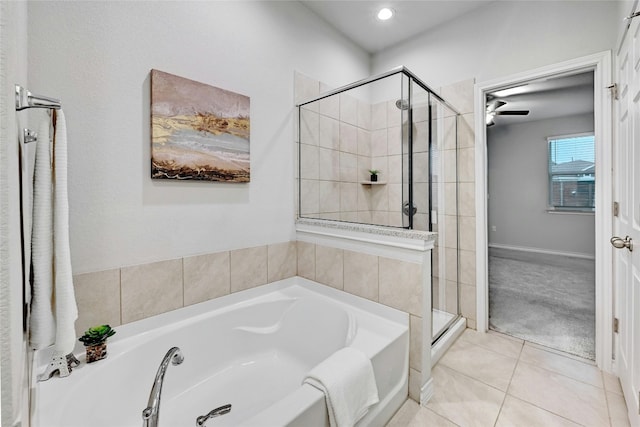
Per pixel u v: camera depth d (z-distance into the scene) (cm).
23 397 69
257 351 190
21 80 78
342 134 210
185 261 170
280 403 106
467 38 242
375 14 245
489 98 395
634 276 142
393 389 155
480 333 239
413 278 166
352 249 196
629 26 146
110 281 143
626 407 155
